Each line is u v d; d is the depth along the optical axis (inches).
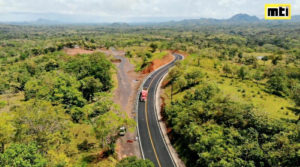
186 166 1325.0
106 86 2733.8
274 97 1975.9
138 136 1675.7
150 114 2055.9
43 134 1075.3
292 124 1286.9
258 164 1047.0
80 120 1658.5
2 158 773.3
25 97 2256.4
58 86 2060.8
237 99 1749.5
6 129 1011.9
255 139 1184.2
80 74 2711.6
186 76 2474.2
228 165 1016.2
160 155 1446.9
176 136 1612.9
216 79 2519.7
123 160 1083.3
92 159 1274.6
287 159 990.4
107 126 1283.2
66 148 1130.7
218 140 1203.9
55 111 1378.0
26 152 820.6
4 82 2669.8
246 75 2556.6
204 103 1680.6
